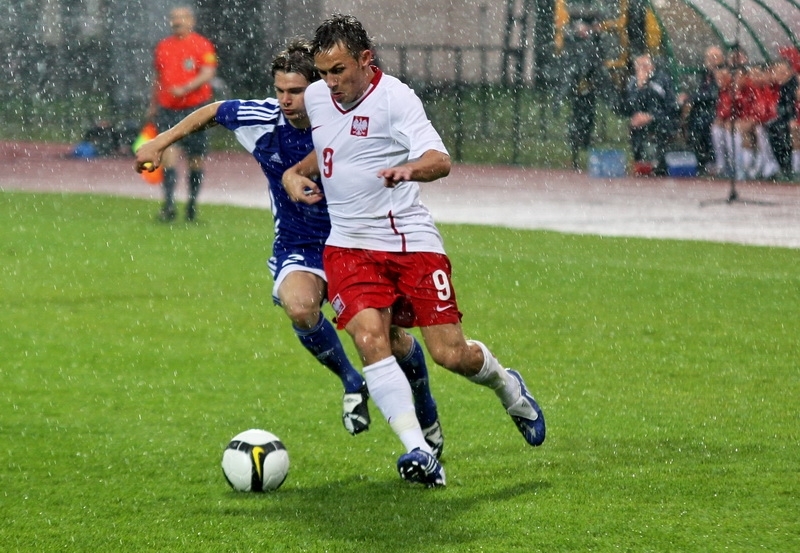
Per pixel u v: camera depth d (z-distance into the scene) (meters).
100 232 43.34
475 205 54.28
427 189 60.91
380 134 15.38
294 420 19.86
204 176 64.94
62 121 77.81
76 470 16.72
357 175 15.47
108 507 14.88
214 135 80.25
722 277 34.75
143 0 77.81
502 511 14.41
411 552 12.97
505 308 30.33
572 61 68.69
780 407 20.38
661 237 43.41
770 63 60.44
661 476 15.98
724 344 25.88
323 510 14.62
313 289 17.39
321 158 15.78
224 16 76.19
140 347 25.88
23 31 79.12
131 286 33.34
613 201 55.09
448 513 14.39
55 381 22.75
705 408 20.33
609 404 20.70
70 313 29.59
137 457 17.45
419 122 15.10
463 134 75.00
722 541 13.26
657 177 64.69
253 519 14.29
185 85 46.56
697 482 15.63
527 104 73.19
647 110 64.25
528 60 76.62
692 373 23.14
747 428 18.89
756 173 62.06
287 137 17.27
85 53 79.19
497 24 78.88
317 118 15.78
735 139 61.88
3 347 25.78
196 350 25.62
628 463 16.78
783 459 16.91
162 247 40.19
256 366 24.14
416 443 14.92
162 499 15.24
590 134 69.06
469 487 15.59
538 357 24.70
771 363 24.00
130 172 64.44
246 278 34.72
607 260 38.25
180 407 20.77
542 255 39.22
